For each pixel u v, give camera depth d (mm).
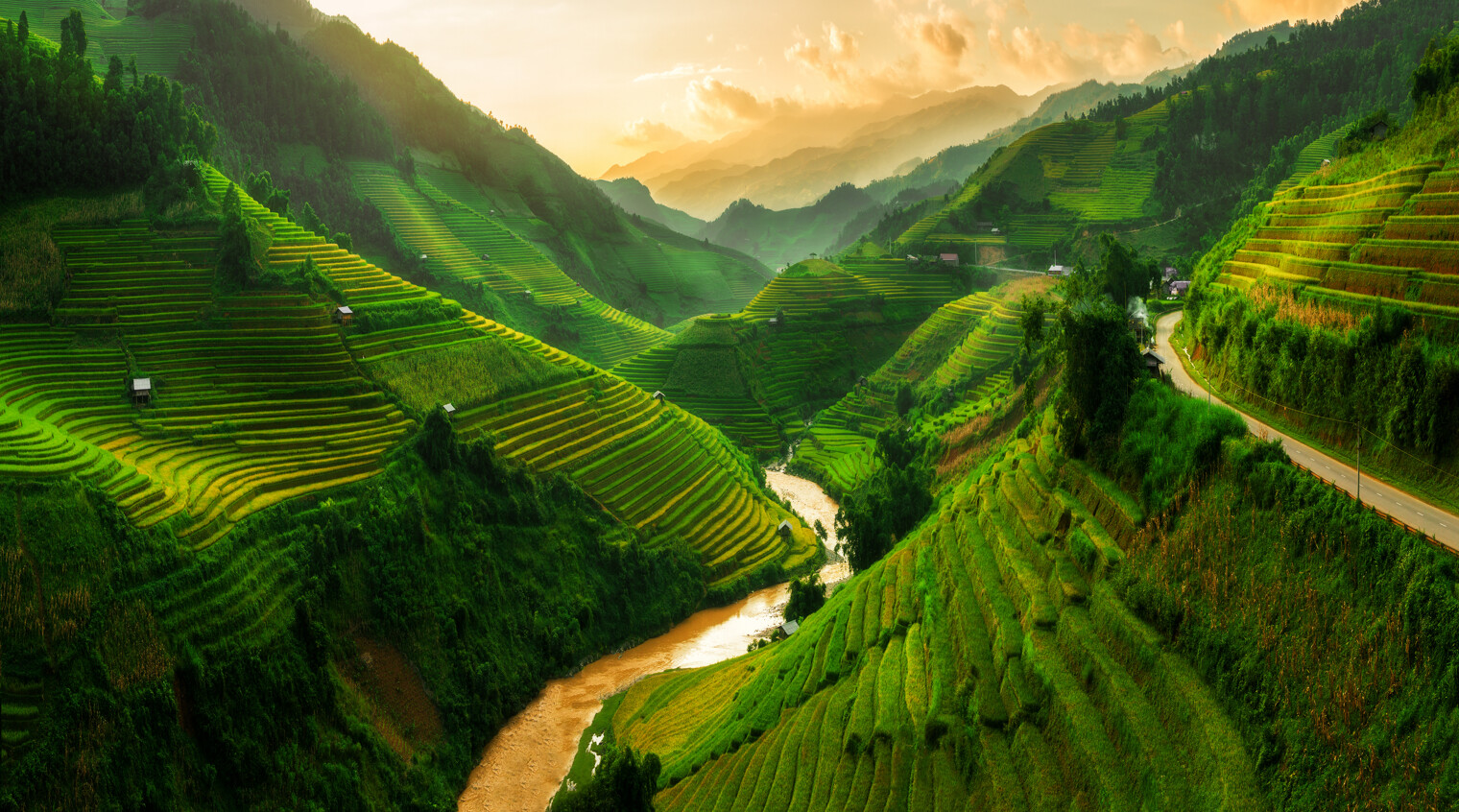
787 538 118562
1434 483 41219
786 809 49375
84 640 53500
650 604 97500
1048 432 67000
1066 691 41406
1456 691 28234
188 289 95500
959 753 45344
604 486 106000
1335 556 35094
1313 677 32750
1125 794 35625
